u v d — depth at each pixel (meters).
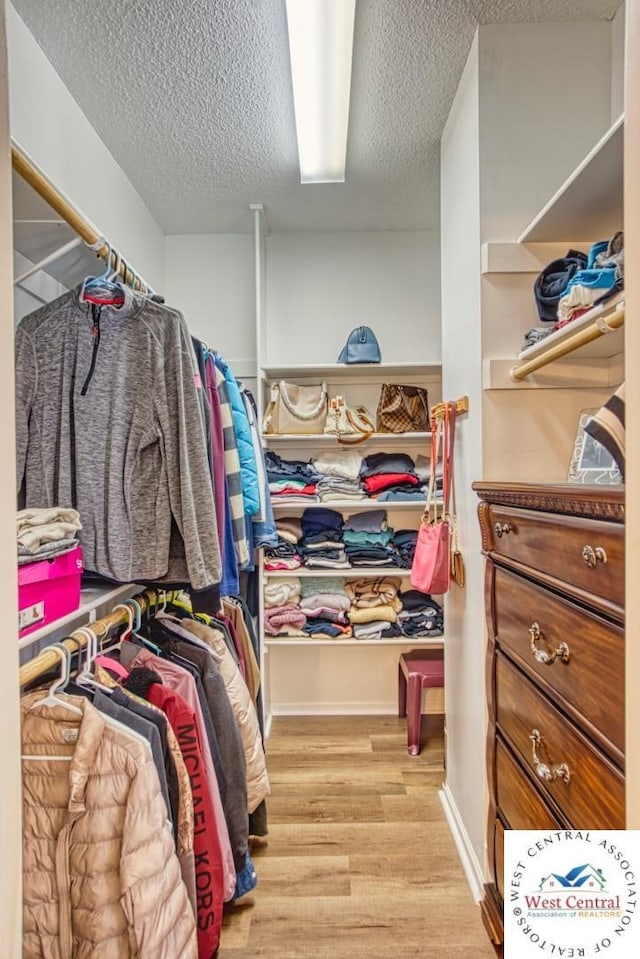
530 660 1.07
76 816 0.85
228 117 1.75
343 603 2.52
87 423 1.19
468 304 1.58
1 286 0.54
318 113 1.65
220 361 1.74
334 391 2.72
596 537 0.81
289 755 2.26
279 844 1.70
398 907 1.45
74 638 0.98
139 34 1.40
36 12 1.33
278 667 2.70
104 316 1.20
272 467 2.54
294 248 2.70
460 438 1.69
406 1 1.33
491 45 1.43
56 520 0.96
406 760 2.21
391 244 2.69
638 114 0.49
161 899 0.87
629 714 0.51
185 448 1.19
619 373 1.40
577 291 1.11
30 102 1.41
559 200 1.19
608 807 0.78
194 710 1.21
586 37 1.43
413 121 1.80
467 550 1.61
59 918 0.87
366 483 2.50
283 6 1.31
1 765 0.52
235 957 1.31
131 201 2.18
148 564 1.18
